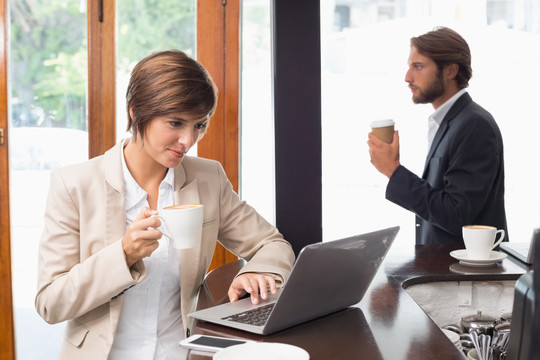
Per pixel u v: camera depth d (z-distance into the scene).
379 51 3.25
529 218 3.27
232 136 3.00
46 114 3.01
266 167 3.05
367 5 3.24
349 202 3.31
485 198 2.45
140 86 1.39
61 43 3.00
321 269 1.14
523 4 3.20
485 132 2.46
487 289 1.68
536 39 3.20
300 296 1.14
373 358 1.03
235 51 2.98
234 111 3.00
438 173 2.56
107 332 1.45
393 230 1.29
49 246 1.47
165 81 1.36
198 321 1.26
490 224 2.57
